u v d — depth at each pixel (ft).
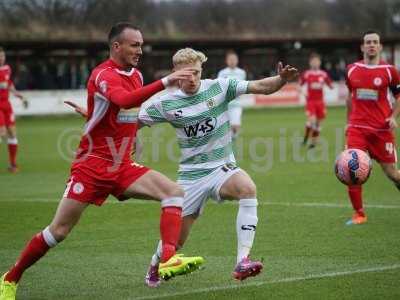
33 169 181.88
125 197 73.92
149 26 483.51
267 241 96.68
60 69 427.74
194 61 77.66
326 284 75.87
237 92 78.79
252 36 496.64
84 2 467.11
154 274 77.20
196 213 80.64
